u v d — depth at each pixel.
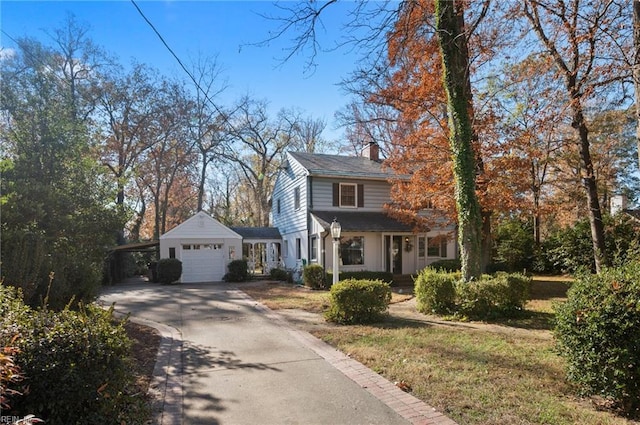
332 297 8.80
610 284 4.14
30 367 2.94
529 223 21.81
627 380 3.79
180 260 20.36
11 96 8.94
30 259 6.81
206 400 4.33
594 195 13.19
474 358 5.66
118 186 10.71
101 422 3.28
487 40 10.89
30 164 8.56
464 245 9.73
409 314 9.73
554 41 10.45
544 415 3.75
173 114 29.61
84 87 26.72
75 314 3.80
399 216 16.53
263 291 15.34
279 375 5.12
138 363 5.68
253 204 44.81
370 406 4.09
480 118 12.20
